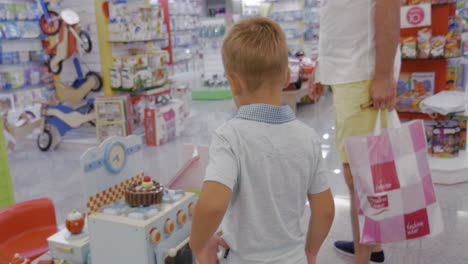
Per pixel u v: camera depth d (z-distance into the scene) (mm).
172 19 10898
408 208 1812
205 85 8539
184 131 5863
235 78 1071
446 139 3770
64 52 5234
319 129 5297
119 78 5281
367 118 1948
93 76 5414
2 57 5504
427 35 3566
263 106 1053
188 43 11898
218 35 8258
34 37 5855
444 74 3852
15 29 5566
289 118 1099
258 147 1029
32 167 4520
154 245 1721
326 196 1163
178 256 1813
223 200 967
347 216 2969
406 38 3674
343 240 2637
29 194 3705
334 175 3785
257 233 1062
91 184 1772
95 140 5348
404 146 1790
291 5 8414
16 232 2166
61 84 5383
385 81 1828
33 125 5184
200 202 979
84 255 1858
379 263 2332
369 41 1854
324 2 1946
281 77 1080
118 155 1901
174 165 4391
